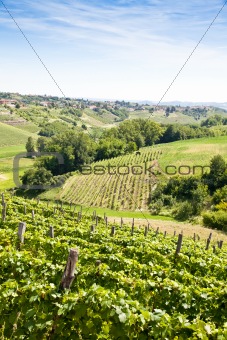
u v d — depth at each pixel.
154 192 53.94
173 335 5.00
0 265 7.48
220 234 32.31
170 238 18.48
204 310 7.01
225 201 46.12
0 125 133.62
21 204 25.33
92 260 9.38
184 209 44.28
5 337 5.79
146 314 5.03
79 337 5.46
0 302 5.89
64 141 73.19
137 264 8.98
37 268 7.54
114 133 85.56
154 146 83.12
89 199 56.91
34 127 135.38
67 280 5.67
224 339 4.86
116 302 5.16
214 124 155.62
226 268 10.28
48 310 5.52
